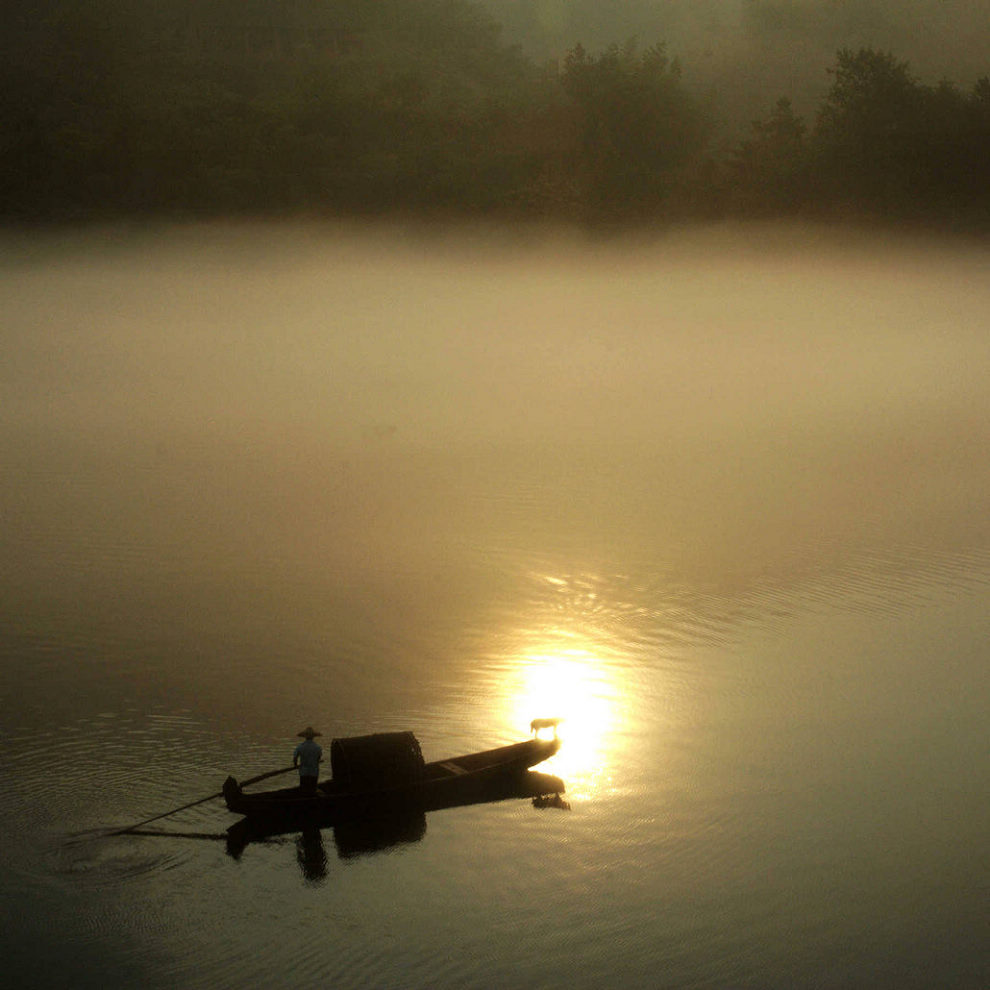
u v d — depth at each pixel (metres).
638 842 19.47
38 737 22.95
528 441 59.03
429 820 20.19
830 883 18.33
